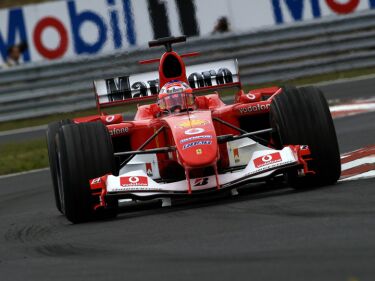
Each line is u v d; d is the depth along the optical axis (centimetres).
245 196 2798
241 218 2283
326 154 2692
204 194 2606
